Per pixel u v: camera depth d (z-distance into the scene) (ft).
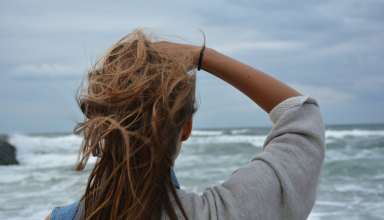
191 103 3.61
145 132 3.39
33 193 43.80
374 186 44.83
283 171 3.65
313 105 4.09
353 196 38.63
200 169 65.26
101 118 3.34
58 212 3.66
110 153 3.44
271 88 4.09
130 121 3.38
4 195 42.98
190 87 3.57
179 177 55.01
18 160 98.12
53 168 76.33
